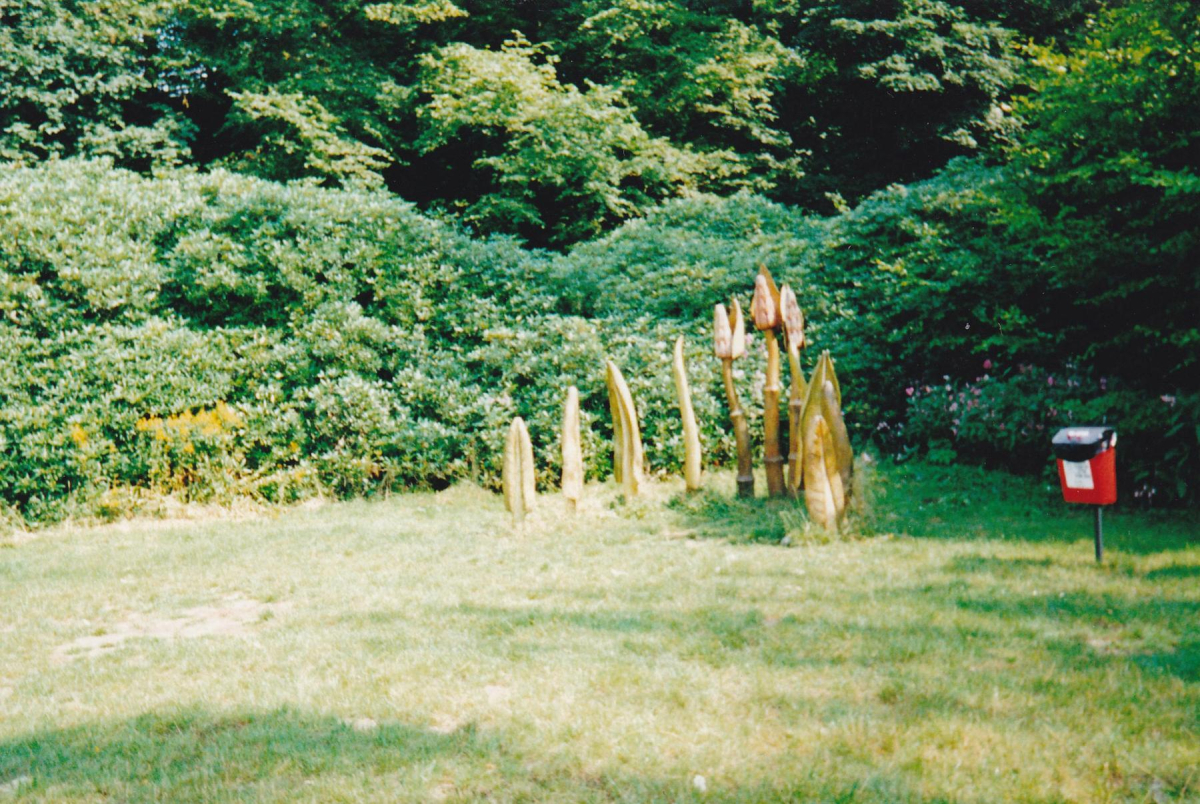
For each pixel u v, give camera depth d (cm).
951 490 771
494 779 301
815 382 648
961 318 903
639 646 421
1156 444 680
